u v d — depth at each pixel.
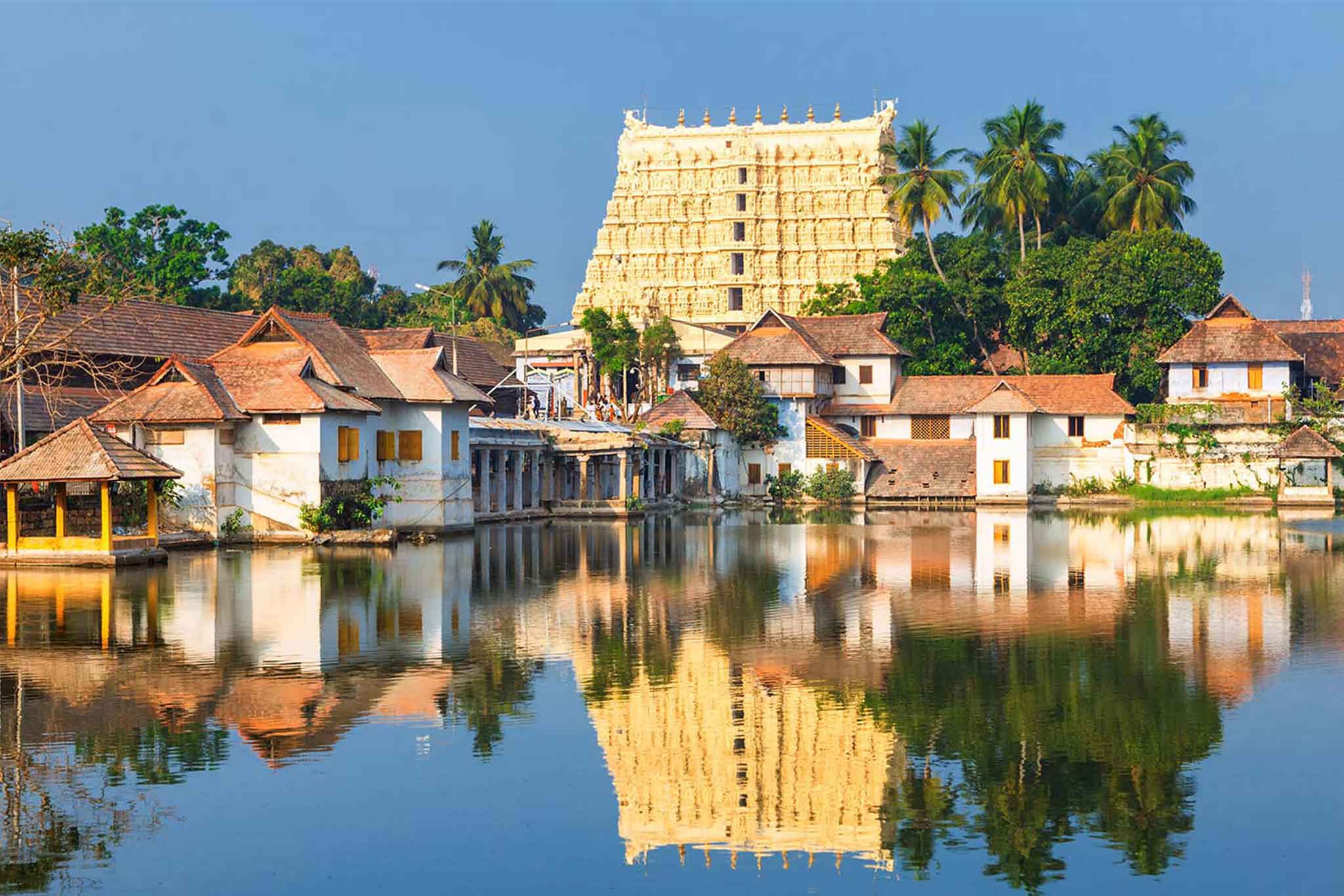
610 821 24.09
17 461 52.19
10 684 31.70
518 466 83.38
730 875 22.08
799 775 26.41
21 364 63.84
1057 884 21.73
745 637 38.34
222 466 62.31
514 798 25.06
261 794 25.02
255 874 21.84
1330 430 98.69
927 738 28.56
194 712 29.67
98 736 27.95
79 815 23.94
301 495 62.88
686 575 51.69
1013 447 101.69
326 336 67.94
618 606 43.53
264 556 57.44
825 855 22.89
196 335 81.19
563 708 30.50
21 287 68.38
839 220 151.25
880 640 38.00
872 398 109.50
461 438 72.06
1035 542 66.44
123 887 21.33
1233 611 42.81
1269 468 99.88
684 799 25.20
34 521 55.41
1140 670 34.16
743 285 151.62
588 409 119.81
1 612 41.03
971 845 23.28
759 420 103.88
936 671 34.06
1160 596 46.28
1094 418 103.75
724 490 102.88
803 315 134.12
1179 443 101.44
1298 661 34.97
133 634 37.53
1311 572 52.97
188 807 24.38
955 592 47.06
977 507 99.44
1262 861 22.45
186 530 61.62
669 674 33.72
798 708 30.69
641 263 155.75
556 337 148.38
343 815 24.12
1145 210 120.00
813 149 151.88
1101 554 60.53
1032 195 122.88
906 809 24.72
